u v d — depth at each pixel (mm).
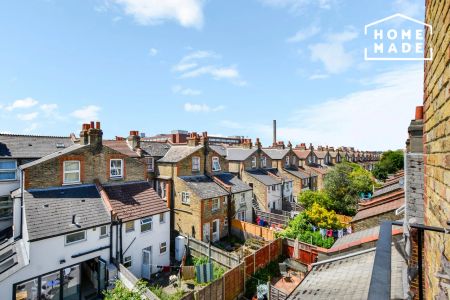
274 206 32500
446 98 2025
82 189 16797
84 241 14602
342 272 8461
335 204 28141
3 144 19328
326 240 19438
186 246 20203
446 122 2031
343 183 29125
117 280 13023
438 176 2377
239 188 26891
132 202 18141
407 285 4891
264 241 21484
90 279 15992
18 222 14602
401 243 7508
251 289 15180
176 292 14883
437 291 2262
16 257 12836
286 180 34875
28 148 20422
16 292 12172
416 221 5953
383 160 43750
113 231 15969
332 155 57781
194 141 26938
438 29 2344
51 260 13203
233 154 35688
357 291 6637
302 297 7496
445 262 2014
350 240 11711
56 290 14148
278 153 41156
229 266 17250
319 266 9812
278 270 17578
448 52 1938
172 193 24312
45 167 15289
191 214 22656
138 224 17438
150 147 27531
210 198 22750
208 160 27281
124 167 19562
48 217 13836
